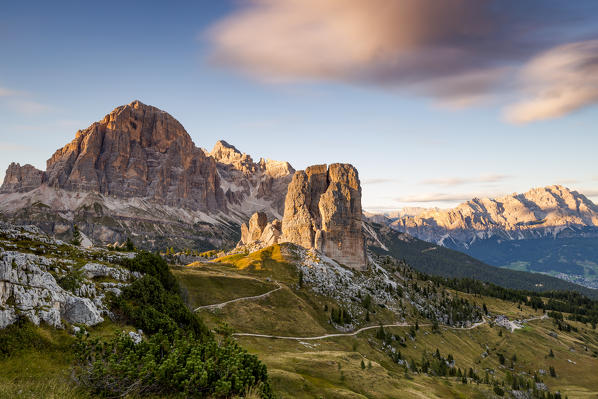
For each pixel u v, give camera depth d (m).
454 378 145.25
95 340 39.25
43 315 41.03
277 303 160.62
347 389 83.69
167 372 34.66
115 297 57.03
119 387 32.88
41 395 29.69
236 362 39.03
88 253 68.25
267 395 38.59
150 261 76.94
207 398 34.66
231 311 140.38
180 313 63.56
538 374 194.25
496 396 127.12
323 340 142.00
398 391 90.81
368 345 155.75
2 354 34.62
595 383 189.12
